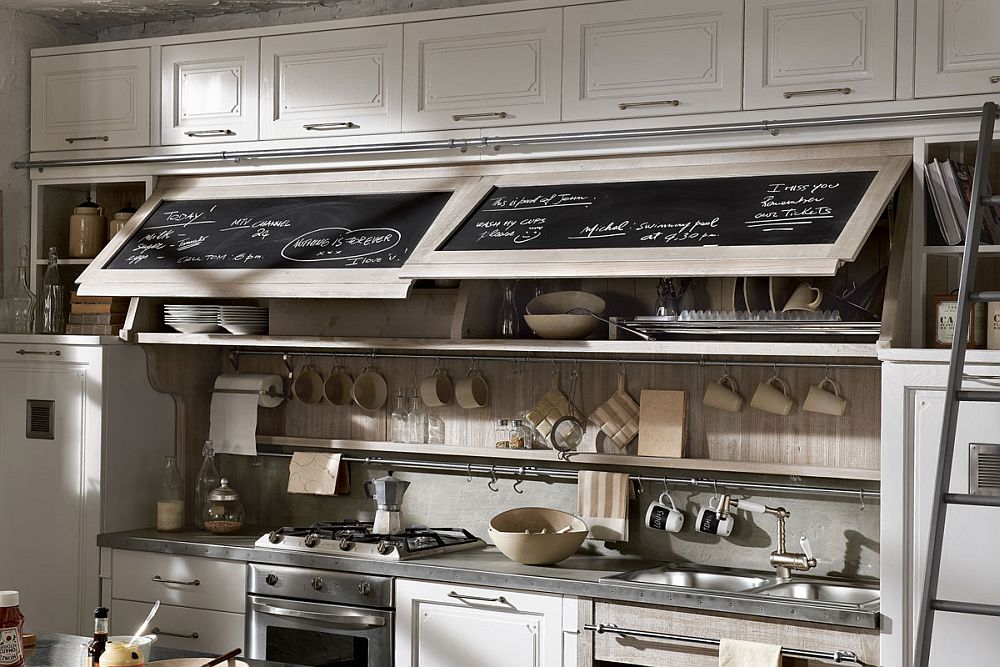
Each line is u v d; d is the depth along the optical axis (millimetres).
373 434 4570
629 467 4113
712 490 3996
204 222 4391
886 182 3410
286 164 4379
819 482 3836
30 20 4781
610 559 4051
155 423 4645
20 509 4535
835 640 3258
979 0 3330
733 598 3361
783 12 3588
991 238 3420
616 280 4109
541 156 3971
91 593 4418
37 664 2697
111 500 4445
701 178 3727
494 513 4355
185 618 4258
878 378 3748
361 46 4199
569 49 3881
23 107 4750
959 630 3105
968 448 3086
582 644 3596
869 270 3756
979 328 3283
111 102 4609
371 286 3822
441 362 4441
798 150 3648
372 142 4180
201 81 4461
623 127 3812
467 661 3770
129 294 4219
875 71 3465
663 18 3746
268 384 4668
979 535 3078
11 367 4551
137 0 4570
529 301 4152
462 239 3826
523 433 4211
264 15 4742
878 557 3756
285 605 4051
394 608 3898
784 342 3777
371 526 4332
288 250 4102
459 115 4027
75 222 4742
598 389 4172
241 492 4809
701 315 3654
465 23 4031
